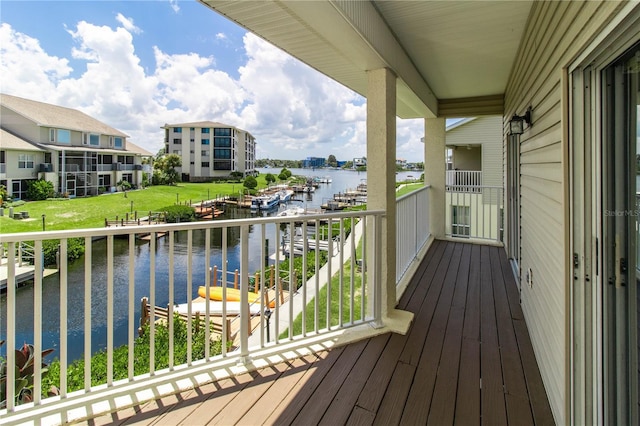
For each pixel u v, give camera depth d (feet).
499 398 5.86
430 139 18.94
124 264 41.34
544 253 6.66
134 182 113.70
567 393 4.80
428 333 8.29
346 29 6.67
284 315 16.63
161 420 5.14
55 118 87.56
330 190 176.45
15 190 74.49
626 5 3.01
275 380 6.27
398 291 10.97
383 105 8.96
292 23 7.73
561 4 5.20
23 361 7.47
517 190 12.77
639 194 3.88
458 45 10.29
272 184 184.85
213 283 33.50
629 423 4.19
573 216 4.79
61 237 5.06
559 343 5.32
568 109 4.83
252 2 6.73
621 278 4.23
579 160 4.70
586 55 4.10
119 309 27.61
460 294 10.98
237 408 5.48
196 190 126.41
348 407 5.57
